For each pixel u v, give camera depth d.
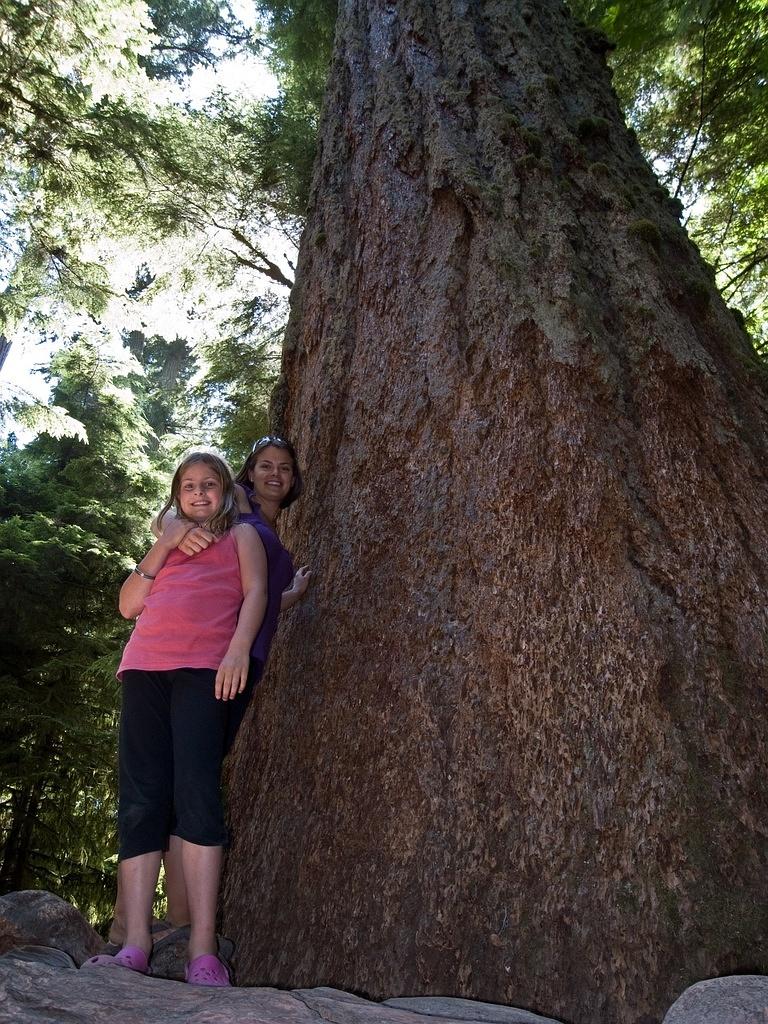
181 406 12.40
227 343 10.01
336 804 2.36
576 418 2.51
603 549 2.33
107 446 15.04
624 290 2.81
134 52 8.68
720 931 1.79
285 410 3.62
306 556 2.96
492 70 3.55
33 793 10.58
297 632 2.82
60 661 10.69
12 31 8.00
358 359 3.16
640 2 7.36
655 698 2.10
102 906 10.66
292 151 9.13
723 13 7.17
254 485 2.92
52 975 1.61
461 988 1.91
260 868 2.46
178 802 2.15
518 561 2.39
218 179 9.29
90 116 8.69
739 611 2.25
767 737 2.06
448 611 2.44
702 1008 1.39
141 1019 1.46
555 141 3.30
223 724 2.28
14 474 14.74
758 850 1.90
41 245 9.63
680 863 1.89
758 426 2.70
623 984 1.79
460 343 2.82
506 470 2.52
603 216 3.08
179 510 2.49
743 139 7.99
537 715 2.18
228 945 2.36
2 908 2.07
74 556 11.47
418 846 2.14
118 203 9.35
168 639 2.32
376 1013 1.53
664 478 2.45
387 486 2.79
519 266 2.83
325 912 2.20
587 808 2.02
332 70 4.25
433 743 2.26
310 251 3.74
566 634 2.25
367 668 2.52
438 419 2.74
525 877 1.99
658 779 1.99
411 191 3.32
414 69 3.67
